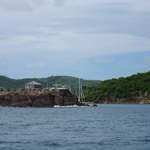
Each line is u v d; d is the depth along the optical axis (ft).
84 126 257.14
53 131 216.74
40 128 237.86
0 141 168.86
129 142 166.91
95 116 409.90
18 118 357.20
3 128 235.81
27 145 157.28
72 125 265.95
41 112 494.59
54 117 378.12
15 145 157.17
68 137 185.06
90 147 152.66
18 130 222.28
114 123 290.15
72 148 150.20
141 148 150.92
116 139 177.47
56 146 155.12
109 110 644.69
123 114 480.23
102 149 147.84
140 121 319.27
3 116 392.47
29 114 438.40
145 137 185.68
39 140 172.76
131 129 232.53
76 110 590.14
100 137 185.57
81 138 181.27
